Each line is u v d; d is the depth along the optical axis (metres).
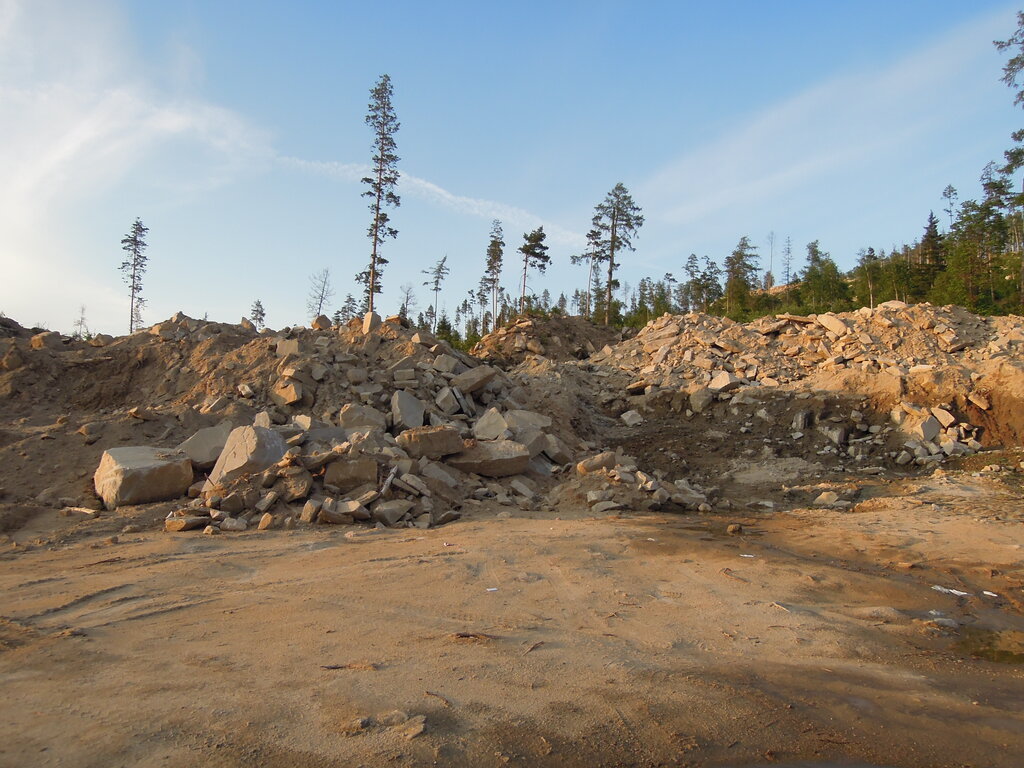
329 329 21.27
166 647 5.21
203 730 3.75
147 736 3.66
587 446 18.53
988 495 13.16
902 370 19.95
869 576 8.16
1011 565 8.60
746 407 20.80
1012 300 38.25
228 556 8.49
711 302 61.09
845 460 17.44
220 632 5.61
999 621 6.66
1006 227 46.44
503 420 15.81
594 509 13.01
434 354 19.78
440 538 9.91
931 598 7.34
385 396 16.81
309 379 16.77
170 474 11.51
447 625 5.95
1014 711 4.57
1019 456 15.77
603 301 57.41
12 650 5.05
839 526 11.28
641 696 4.52
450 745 3.71
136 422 14.05
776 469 17.12
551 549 9.21
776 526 11.50
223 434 12.88
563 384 22.58
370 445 13.05
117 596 6.66
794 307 48.78
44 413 16.06
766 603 6.97
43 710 3.97
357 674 4.69
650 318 51.44
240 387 16.34
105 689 4.32
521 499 13.34
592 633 5.89
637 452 19.12
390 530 10.62
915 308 23.61
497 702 4.32
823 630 6.20
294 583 7.29
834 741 4.02
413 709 4.12
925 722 4.34
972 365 19.72
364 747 3.63
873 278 48.81
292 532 10.13
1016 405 17.70
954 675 5.24
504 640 5.57
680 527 11.20
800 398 20.17
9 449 12.74
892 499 13.42
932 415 18.03
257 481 11.26
